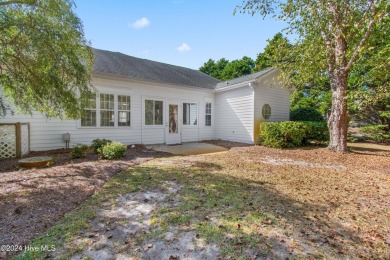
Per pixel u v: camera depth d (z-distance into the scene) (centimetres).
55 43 424
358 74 1131
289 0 802
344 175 546
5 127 653
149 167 591
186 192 402
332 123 889
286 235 265
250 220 299
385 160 736
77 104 529
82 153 692
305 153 864
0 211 308
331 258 224
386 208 350
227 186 439
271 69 1138
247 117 1149
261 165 647
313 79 1107
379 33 827
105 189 414
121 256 224
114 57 1166
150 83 1062
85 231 269
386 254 233
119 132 973
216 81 1548
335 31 775
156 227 280
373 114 1439
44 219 294
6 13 386
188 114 1223
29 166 547
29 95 476
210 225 285
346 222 302
